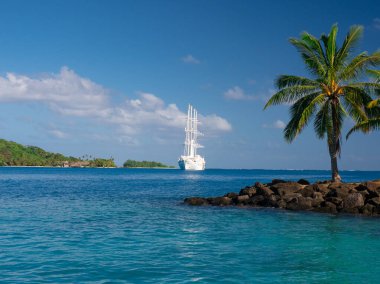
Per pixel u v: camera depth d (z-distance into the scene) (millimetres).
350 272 13531
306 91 36375
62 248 16688
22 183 82438
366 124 33469
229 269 13656
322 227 22984
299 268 13938
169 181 103000
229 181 106750
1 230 21125
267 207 33438
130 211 31203
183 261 14602
